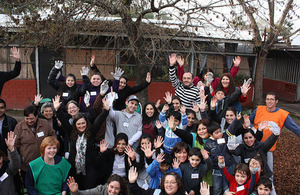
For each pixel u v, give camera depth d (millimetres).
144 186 4266
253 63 12492
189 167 4066
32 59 10930
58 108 4355
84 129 4211
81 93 5574
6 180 3668
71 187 3514
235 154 4285
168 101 5477
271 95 4738
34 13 5703
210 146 4328
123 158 4410
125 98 5957
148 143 4320
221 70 12133
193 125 5094
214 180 4250
